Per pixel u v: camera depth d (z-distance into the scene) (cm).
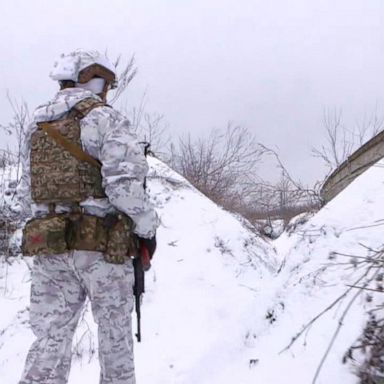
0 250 553
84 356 387
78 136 261
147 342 404
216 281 512
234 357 327
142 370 356
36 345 264
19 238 561
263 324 340
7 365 392
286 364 289
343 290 319
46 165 263
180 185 692
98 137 261
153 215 266
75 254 259
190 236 584
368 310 288
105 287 261
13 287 497
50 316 265
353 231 372
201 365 333
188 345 390
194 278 512
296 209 953
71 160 259
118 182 254
